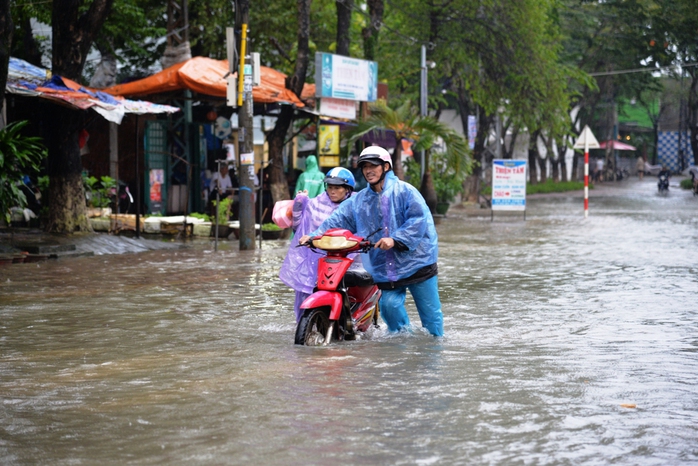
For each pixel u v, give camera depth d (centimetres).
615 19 5041
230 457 445
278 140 2281
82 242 1638
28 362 688
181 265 1424
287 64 3111
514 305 1008
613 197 4881
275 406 543
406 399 560
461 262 1502
